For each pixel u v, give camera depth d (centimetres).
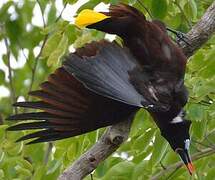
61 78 1060
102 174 1337
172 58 1097
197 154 1330
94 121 1088
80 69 983
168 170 1325
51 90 1060
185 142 1105
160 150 1280
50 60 1312
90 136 1302
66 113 1071
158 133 1288
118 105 1091
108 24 1082
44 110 1059
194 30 1153
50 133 1073
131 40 1099
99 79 987
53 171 1318
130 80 1016
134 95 1000
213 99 1306
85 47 1020
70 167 1104
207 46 1359
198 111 1266
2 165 1316
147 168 1280
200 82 1248
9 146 1296
